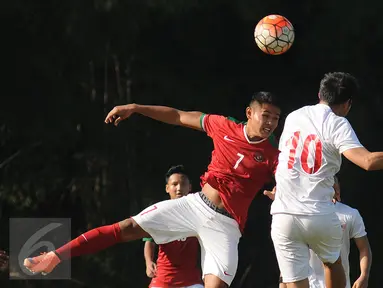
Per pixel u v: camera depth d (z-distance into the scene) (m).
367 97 63.84
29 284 58.12
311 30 59.94
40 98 58.44
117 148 63.41
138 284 62.69
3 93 57.78
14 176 63.53
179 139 63.53
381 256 67.50
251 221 67.00
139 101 61.72
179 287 32.50
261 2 55.88
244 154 26.03
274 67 62.66
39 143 62.19
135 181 63.84
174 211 26.48
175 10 53.72
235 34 60.41
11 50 56.28
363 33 59.62
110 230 26.34
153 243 34.75
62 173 64.06
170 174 33.94
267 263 67.06
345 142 24.89
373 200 67.81
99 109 62.38
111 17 54.12
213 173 26.30
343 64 61.59
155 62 60.62
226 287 26.25
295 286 26.20
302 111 26.16
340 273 26.97
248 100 63.09
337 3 58.91
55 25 55.34
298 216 25.58
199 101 61.47
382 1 58.44
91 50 56.34
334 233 25.92
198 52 60.59
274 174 26.03
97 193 64.25
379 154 24.02
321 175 25.50
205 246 26.45
